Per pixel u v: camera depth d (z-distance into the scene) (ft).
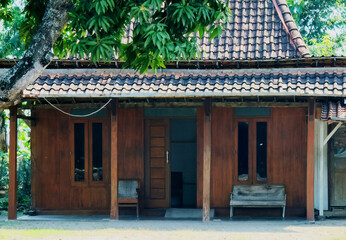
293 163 49.80
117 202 47.16
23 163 65.67
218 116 50.70
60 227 43.62
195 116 51.01
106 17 26.99
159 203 51.16
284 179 49.85
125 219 48.52
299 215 49.39
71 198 51.49
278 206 48.70
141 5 26.71
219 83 44.96
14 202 48.60
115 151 46.85
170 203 51.08
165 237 38.52
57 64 47.44
